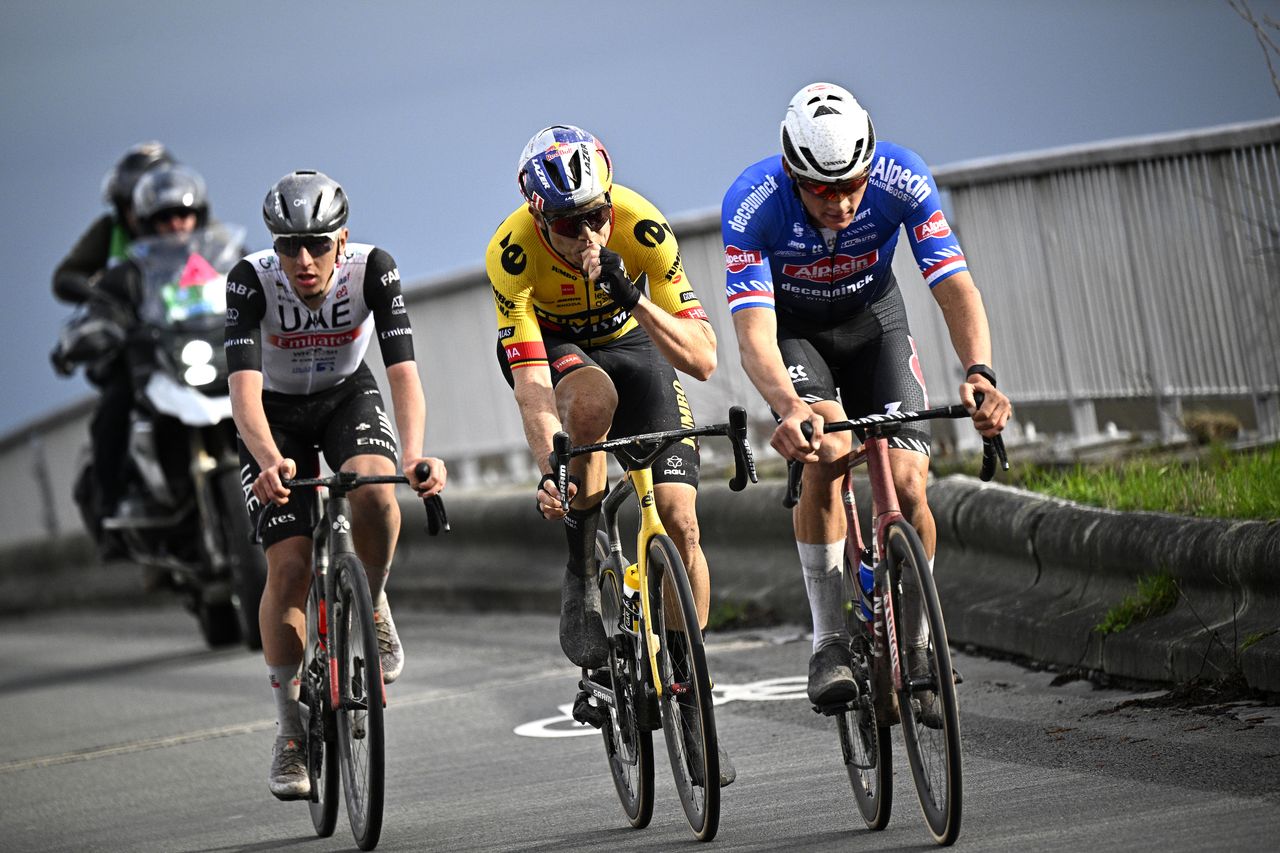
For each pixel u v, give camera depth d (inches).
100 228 1521.9
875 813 605.9
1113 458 1072.8
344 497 713.0
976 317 647.1
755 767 749.3
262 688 1203.9
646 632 642.2
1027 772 661.3
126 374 1422.2
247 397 735.1
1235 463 917.2
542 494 635.5
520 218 683.4
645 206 677.9
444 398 1823.3
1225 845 507.8
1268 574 714.8
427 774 836.0
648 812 657.0
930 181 671.8
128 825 802.2
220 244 1418.6
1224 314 1047.0
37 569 2289.6
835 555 652.1
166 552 1428.4
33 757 1053.2
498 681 1096.2
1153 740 678.5
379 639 745.0
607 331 701.3
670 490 666.2
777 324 710.5
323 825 721.0
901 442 647.8
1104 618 825.5
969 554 994.1
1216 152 1042.7
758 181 674.8
